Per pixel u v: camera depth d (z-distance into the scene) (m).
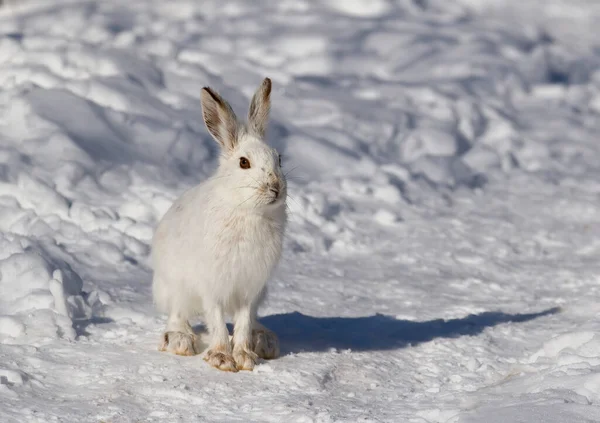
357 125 26.41
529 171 26.17
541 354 12.04
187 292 11.81
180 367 11.04
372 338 13.04
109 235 16.78
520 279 17.25
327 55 34.47
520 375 11.11
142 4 41.28
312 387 10.65
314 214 19.97
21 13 38.59
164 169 20.72
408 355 12.30
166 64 27.20
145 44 30.62
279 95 27.67
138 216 18.00
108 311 13.13
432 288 16.33
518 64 36.25
